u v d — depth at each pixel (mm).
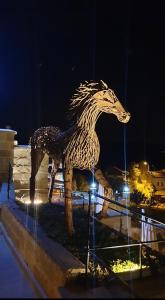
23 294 3275
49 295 4523
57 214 7246
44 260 4816
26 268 4793
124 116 6309
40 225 6191
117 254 6449
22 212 6805
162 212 23484
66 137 6449
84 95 6285
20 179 11086
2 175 11594
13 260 4805
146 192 34156
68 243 5766
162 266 6355
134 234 7840
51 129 7953
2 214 7492
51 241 5277
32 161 8320
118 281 5113
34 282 4316
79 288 4156
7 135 11750
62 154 6508
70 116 6480
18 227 6000
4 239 5988
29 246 5336
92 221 7094
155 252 7027
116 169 32312
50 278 4582
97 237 6523
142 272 5949
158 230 8070
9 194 9195
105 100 6238
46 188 10945
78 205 8992
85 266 4500
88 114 6238
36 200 9516
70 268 4371
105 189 6926
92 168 6508
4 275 4156
